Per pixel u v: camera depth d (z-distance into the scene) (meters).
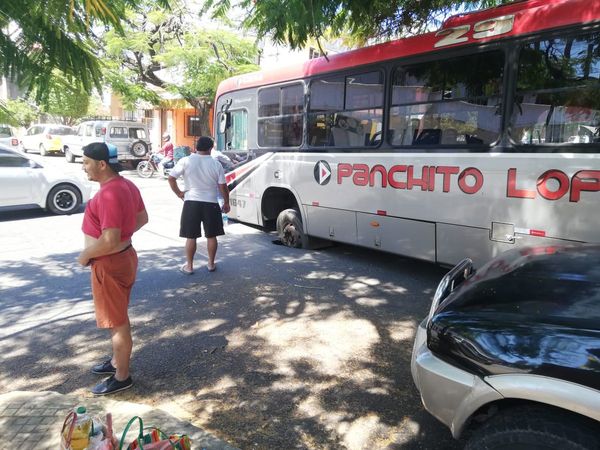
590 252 2.92
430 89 5.64
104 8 2.55
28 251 7.80
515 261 2.94
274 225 8.82
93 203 3.47
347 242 6.92
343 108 6.71
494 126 5.12
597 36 4.35
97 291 3.46
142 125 22.36
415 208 5.91
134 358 4.18
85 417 2.32
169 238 8.79
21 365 4.08
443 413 2.35
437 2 6.44
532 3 4.87
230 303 5.49
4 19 2.29
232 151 9.06
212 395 3.61
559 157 4.62
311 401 3.53
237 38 15.85
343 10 5.32
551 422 2.01
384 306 5.44
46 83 2.52
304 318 5.08
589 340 2.02
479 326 2.30
